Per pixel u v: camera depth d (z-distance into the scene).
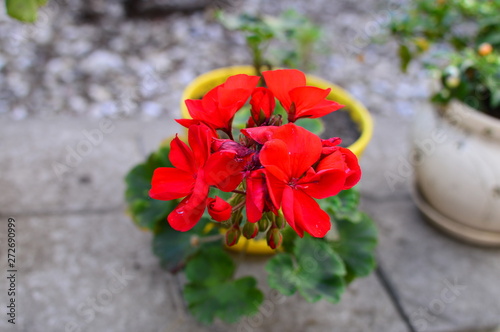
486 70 0.61
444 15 0.66
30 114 0.76
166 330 0.54
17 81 0.81
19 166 0.68
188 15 1.03
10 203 0.63
